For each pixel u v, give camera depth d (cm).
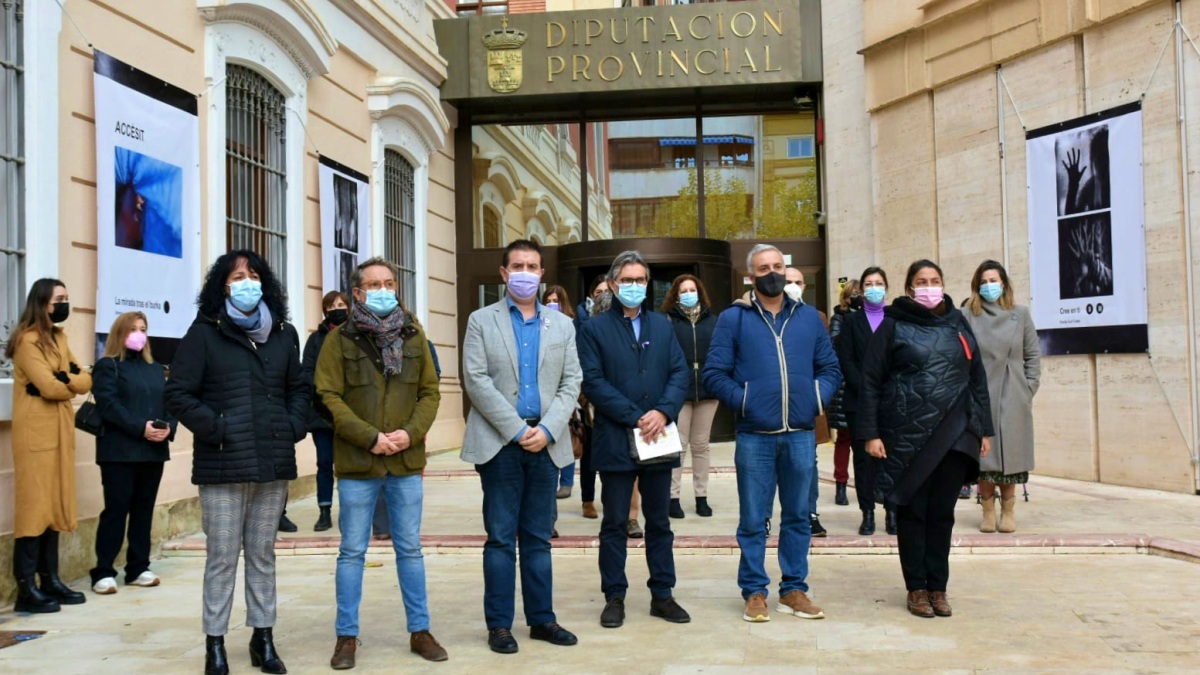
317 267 1005
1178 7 873
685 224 1446
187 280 780
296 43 938
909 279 523
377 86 1124
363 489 452
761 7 1347
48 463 556
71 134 661
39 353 555
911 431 501
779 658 436
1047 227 1003
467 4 1522
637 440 495
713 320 808
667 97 1429
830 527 748
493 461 467
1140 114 905
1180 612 500
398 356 454
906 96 1180
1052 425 1006
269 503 445
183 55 786
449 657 453
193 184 789
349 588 448
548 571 479
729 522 775
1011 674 407
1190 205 863
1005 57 1045
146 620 533
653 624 500
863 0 1262
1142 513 769
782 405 502
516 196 1464
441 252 1380
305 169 979
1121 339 925
